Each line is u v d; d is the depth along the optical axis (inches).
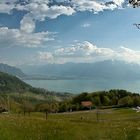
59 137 1116.5
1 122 1219.9
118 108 6830.7
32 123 1310.3
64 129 1243.2
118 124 1649.9
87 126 1380.4
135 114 4906.5
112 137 1171.9
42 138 1076.5
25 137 1062.4
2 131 1063.6
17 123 1253.7
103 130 1296.8
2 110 7214.6
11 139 1014.4
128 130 1270.9
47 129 1206.3
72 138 1131.9
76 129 1263.5
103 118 4345.5
